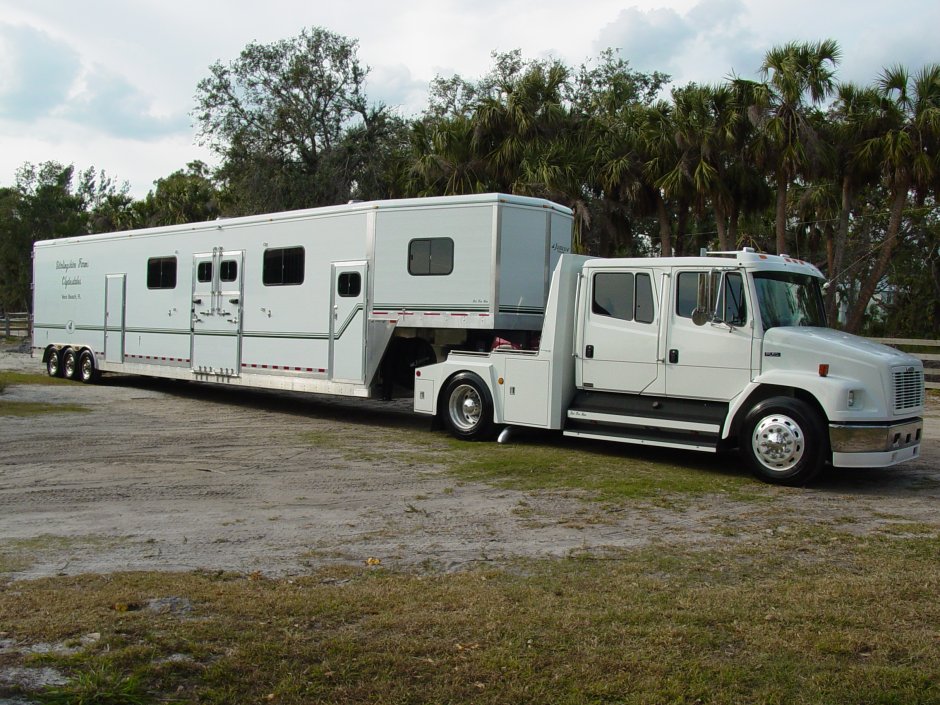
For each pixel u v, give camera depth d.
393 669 3.66
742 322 8.89
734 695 3.47
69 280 18.17
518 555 5.73
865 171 23.91
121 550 5.82
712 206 25.05
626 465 9.38
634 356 9.64
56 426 11.82
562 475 8.74
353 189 33.75
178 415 13.36
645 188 25.44
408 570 5.37
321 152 34.31
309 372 12.84
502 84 26.17
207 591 4.70
